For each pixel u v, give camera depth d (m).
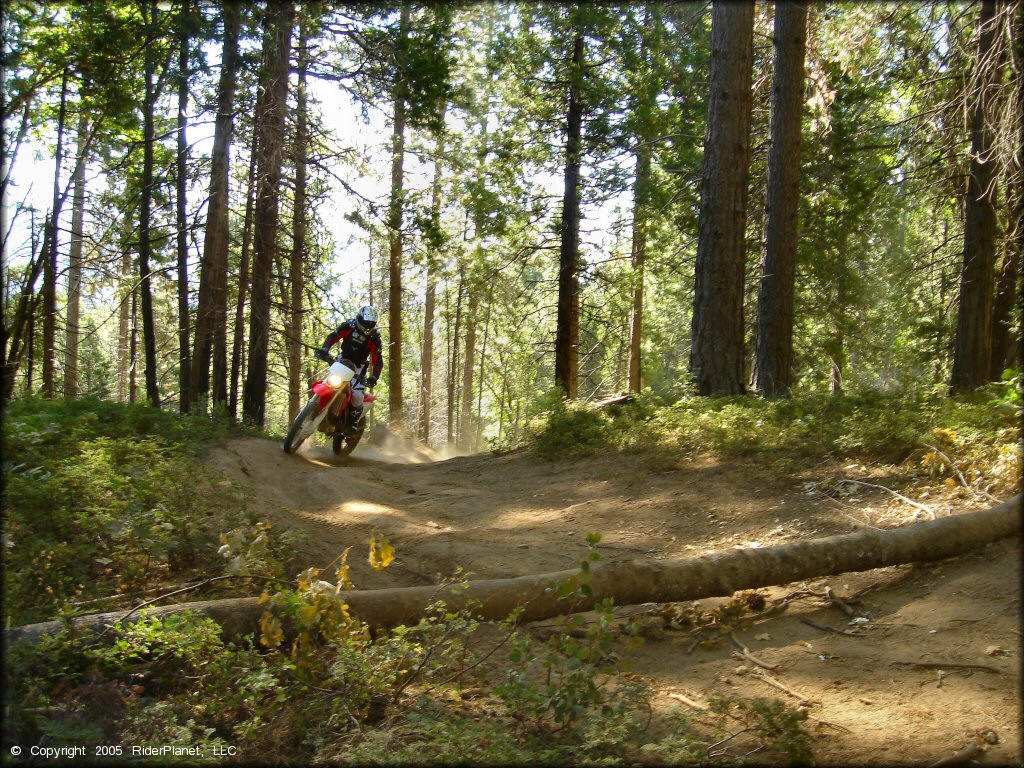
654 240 23.42
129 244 20.61
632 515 7.43
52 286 18.12
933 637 4.45
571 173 21.95
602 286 23.09
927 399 9.15
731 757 3.52
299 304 19.88
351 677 3.97
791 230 13.62
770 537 6.34
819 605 5.21
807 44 14.87
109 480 5.89
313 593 4.18
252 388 17.14
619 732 3.52
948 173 13.87
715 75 12.12
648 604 5.41
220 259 16.53
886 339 23.64
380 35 16.77
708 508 7.23
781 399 10.29
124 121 20.38
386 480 10.29
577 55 21.34
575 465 9.87
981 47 9.91
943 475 6.66
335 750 3.64
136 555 5.32
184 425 10.55
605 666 4.41
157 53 17.20
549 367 40.97
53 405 10.12
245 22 15.51
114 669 4.03
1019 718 3.54
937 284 18.44
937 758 3.35
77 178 23.02
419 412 36.84
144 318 17.69
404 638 4.40
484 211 21.67
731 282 11.99
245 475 8.98
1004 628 4.34
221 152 16.16
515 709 3.89
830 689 4.09
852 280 19.86
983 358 13.65
